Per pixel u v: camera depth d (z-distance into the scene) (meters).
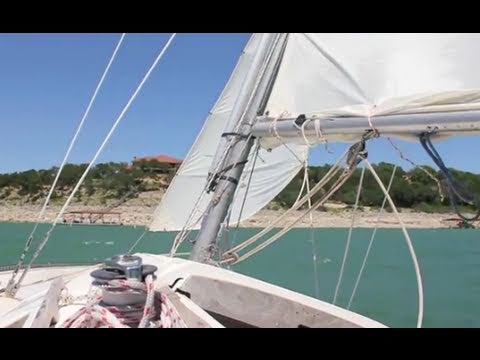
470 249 31.23
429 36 3.01
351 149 3.28
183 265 2.69
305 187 5.42
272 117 3.56
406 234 2.80
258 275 16.05
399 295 13.69
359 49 3.24
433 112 2.75
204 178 5.57
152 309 1.77
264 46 3.72
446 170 2.77
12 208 76.94
